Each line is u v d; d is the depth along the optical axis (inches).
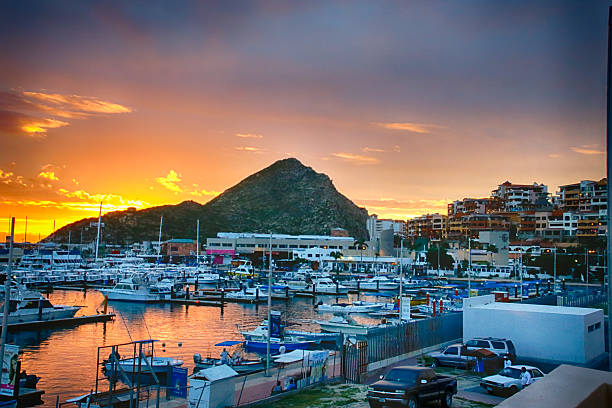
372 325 2810.0
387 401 905.5
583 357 1488.7
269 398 1111.0
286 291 4731.8
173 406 1159.0
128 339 2514.8
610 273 348.5
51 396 1505.9
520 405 169.9
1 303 2790.4
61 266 6402.6
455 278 6988.2
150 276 5600.4
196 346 2375.7
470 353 1396.4
